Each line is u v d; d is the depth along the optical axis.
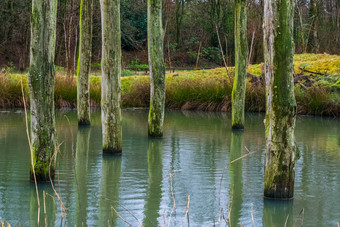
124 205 5.82
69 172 7.53
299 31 29.88
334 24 32.28
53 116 6.77
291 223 5.25
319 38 30.11
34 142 6.71
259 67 21.47
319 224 5.22
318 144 10.51
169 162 8.43
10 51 29.69
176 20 34.56
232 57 32.06
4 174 7.24
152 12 10.73
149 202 5.96
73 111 16.31
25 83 17.41
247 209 5.70
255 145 10.30
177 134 11.86
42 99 6.59
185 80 18.89
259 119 15.23
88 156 8.87
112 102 8.99
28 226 5.05
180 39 35.28
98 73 23.66
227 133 12.12
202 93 17.70
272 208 5.75
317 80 17.83
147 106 18.73
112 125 8.97
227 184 6.89
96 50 30.09
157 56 10.99
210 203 5.93
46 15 6.29
